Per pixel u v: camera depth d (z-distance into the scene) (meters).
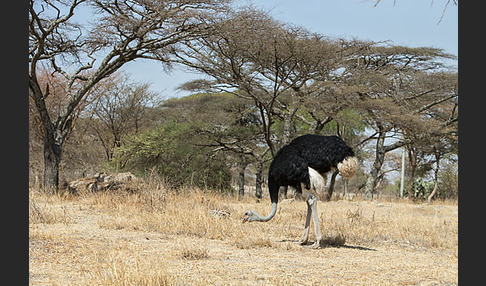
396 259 8.41
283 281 6.31
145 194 13.67
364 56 29.98
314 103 26.02
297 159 8.93
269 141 26.55
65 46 21.31
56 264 6.79
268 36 21.75
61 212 11.59
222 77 24.78
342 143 8.84
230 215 12.68
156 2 18.44
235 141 32.94
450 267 7.79
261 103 26.41
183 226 10.21
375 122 31.19
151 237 9.23
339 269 7.27
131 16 19.11
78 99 19.95
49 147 19.27
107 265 6.68
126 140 31.34
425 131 28.23
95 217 11.30
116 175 17.05
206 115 32.84
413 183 35.66
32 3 16.89
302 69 24.61
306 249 8.88
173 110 35.69
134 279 5.86
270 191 9.39
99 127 34.88
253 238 9.41
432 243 10.30
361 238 10.45
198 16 19.14
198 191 15.05
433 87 29.30
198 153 31.08
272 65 24.84
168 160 31.28
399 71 30.17
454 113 31.20
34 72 18.55
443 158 37.59
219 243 9.10
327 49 24.03
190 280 6.14
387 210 18.55
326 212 15.55
